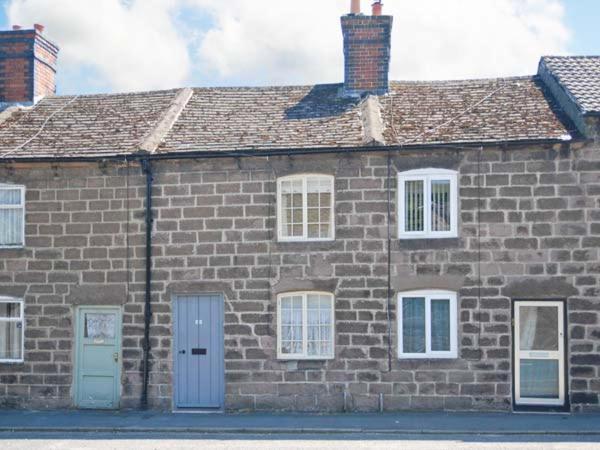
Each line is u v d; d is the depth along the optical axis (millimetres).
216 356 16359
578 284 15477
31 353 16797
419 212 16000
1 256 16984
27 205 16969
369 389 15844
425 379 15750
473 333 15688
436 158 15953
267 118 18031
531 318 15734
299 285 16125
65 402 16656
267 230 16297
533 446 12531
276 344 16141
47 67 21062
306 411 15969
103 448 12828
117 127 18188
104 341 16688
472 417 15062
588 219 15523
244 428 14289
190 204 16531
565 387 15500
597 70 17750
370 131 16359
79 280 16750
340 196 16125
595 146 15547
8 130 18484
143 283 16547
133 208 16688
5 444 13312
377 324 15891
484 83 18969
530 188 15711
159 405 16375
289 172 16312
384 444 12852
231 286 16312
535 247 15625
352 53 18984
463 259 15781
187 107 18891
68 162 16703
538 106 17234
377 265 15953
